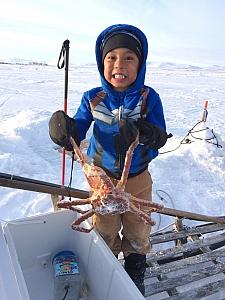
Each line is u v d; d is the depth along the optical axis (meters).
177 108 11.04
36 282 1.96
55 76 23.86
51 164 4.83
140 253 2.16
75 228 1.52
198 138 5.52
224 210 3.90
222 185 4.50
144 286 2.25
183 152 5.25
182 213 2.80
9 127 5.97
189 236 2.88
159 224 3.32
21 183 2.20
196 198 4.12
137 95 1.84
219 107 11.67
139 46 1.76
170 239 2.82
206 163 4.99
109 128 1.88
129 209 1.41
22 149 5.12
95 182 1.45
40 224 1.92
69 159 5.02
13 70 28.70
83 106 2.00
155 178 4.46
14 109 9.09
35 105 10.12
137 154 1.91
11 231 1.84
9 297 1.31
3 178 2.17
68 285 1.88
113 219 2.07
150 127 1.62
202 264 2.62
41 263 2.00
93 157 1.98
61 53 1.95
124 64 1.74
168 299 2.20
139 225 2.08
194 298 2.22
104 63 1.80
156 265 2.49
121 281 1.58
